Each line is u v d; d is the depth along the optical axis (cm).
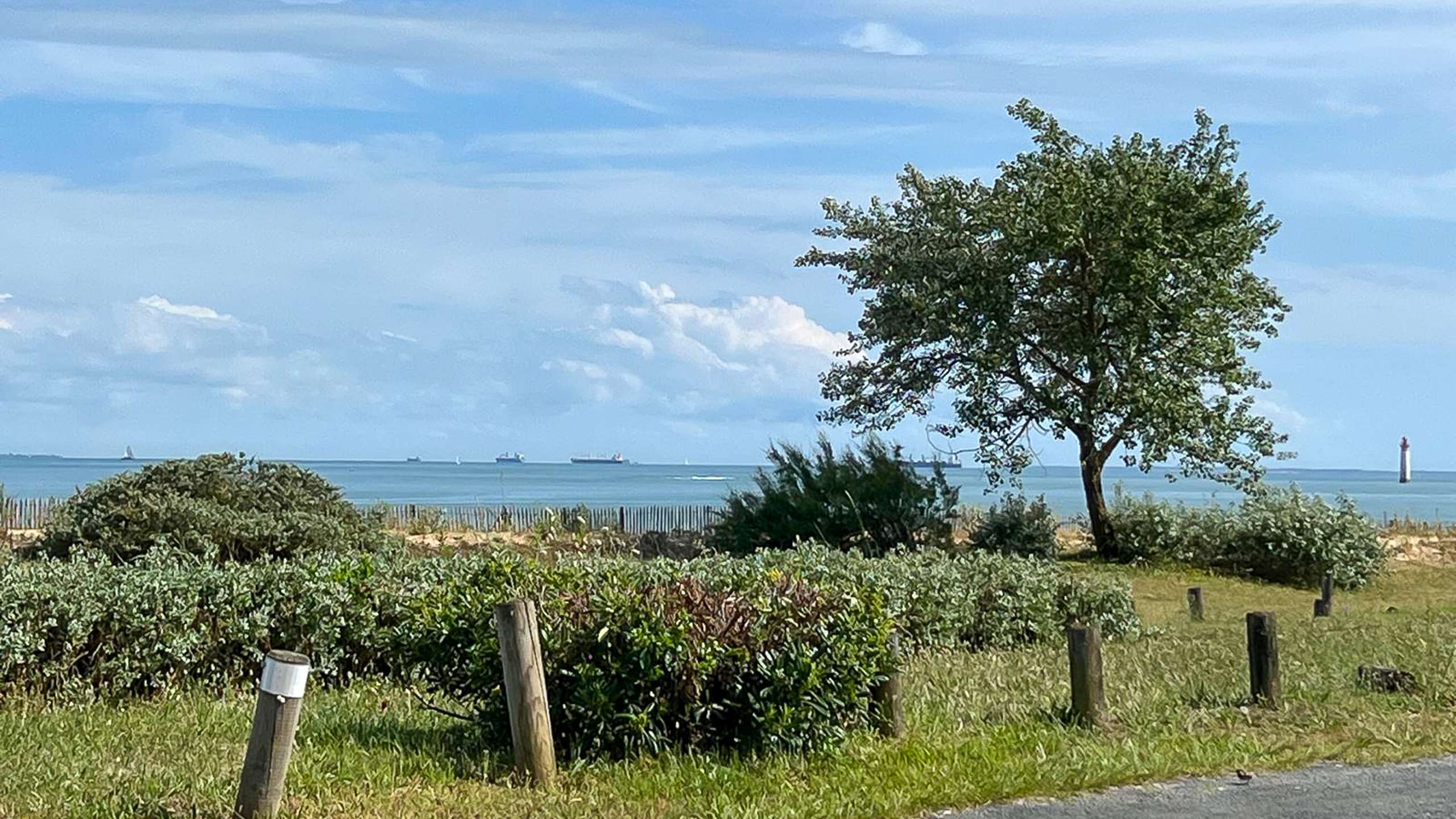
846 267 3491
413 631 991
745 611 927
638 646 887
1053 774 859
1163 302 3238
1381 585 3384
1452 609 2419
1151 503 3531
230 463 2202
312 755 884
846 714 946
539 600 923
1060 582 1856
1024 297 3384
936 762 906
